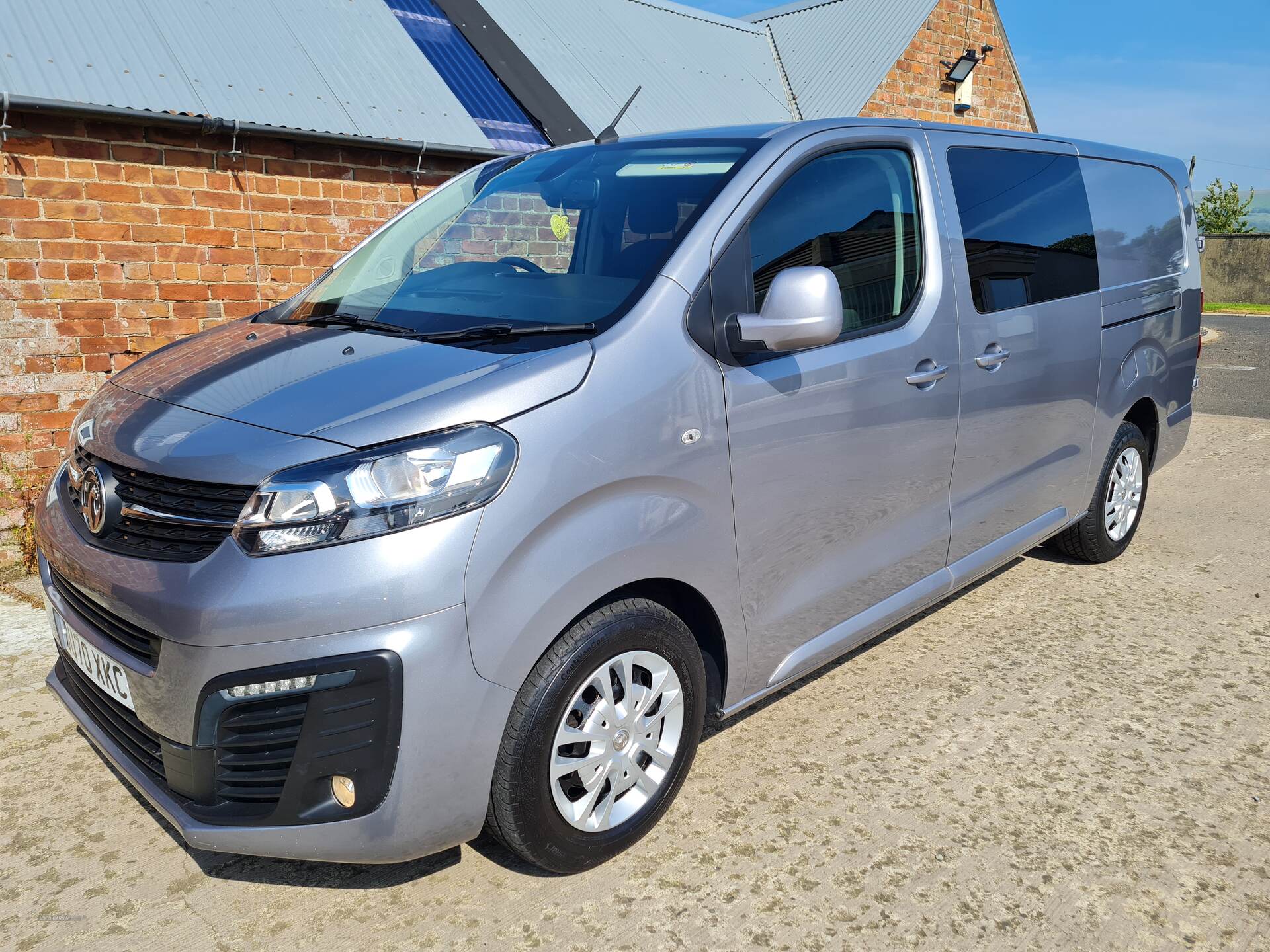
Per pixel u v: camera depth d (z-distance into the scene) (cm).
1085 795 285
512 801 225
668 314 248
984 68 1187
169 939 228
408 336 262
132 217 492
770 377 266
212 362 271
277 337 285
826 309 250
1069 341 392
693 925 232
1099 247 422
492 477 211
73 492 253
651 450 238
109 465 237
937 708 337
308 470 205
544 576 219
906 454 315
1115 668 369
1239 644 390
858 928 231
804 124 302
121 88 496
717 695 279
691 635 260
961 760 304
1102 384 424
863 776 295
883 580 320
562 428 222
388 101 616
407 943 227
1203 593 445
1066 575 469
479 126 651
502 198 326
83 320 482
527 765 224
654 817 259
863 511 304
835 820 273
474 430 212
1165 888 245
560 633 228
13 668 364
